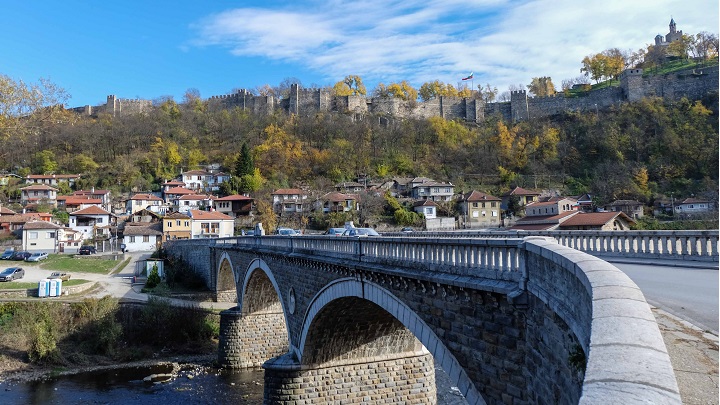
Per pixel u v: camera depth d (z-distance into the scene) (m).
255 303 43.84
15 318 45.62
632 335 4.48
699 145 111.94
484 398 12.40
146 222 96.56
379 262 18.84
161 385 37.47
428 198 110.50
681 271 16.17
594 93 153.75
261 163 129.88
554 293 9.03
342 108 170.88
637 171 110.06
